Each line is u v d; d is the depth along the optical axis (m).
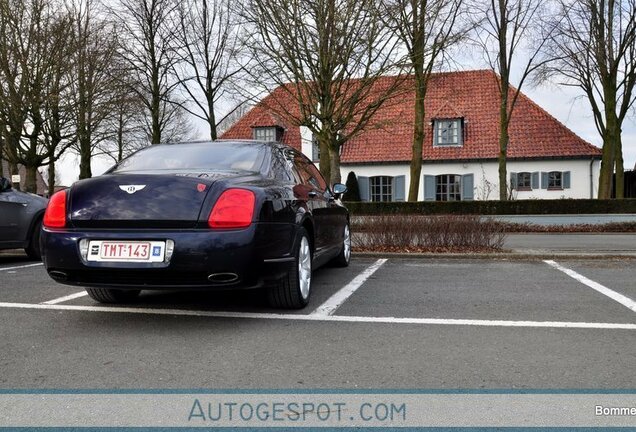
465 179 26.95
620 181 23.06
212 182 3.89
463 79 29.77
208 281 3.75
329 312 4.51
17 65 18.19
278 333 3.84
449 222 9.18
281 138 29.48
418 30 13.39
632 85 21.11
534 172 26.27
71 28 19.27
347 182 27.55
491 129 27.45
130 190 3.89
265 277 3.91
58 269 3.94
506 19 20.09
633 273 6.86
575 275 6.69
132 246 3.78
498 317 4.34
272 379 2.91
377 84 14.06
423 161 27.19
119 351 3.40
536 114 27.64
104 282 3.88
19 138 19.33
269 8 11.76
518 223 18.30
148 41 19.48
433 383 2.85
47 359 3.24
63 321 4.18
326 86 11.73
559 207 19.55
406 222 9.27
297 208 4.53
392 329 3.95
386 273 6.93
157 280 3.78
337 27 11.20
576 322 4.17
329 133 12.33
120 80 19.80
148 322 4.16
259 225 3.83
